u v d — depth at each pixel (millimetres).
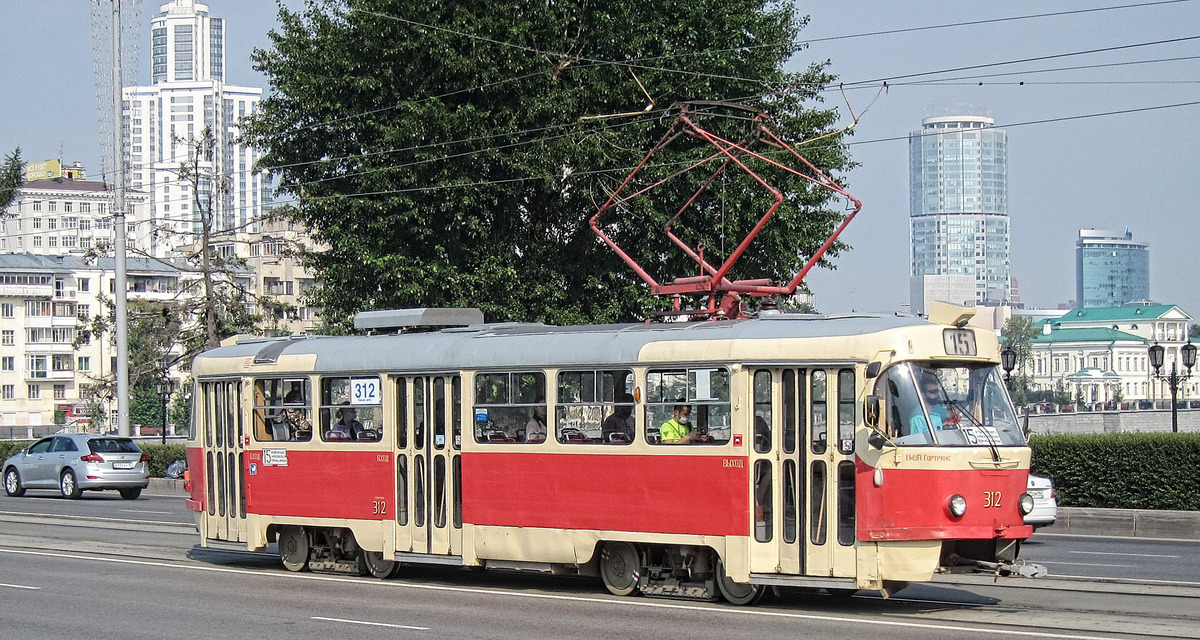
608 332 14547
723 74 30312
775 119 30906
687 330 13922
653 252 30875
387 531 16062
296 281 99625
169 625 12805
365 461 16375
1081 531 23297
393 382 16188
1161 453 24000
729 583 13469
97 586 15867
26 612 13852
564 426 14609
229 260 44688
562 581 16094
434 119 28531
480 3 29531
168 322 44844
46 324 103250
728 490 13258
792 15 32906
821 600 13891
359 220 30438
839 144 31234
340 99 30906
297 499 17109
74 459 33656
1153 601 13656
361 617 13023
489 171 30016
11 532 23359
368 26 29219
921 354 12742
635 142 29453
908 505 12359
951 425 12656
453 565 16688
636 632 11727
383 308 30469
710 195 29938
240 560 19016
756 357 13180
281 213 33188
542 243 32219
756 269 30797
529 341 15062
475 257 30453
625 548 14297
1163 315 150625
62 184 157625
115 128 36156
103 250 44625
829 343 12852
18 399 102312
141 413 99062
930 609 13109
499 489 15062
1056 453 25328
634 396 14031
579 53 30375
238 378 18062
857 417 12617
